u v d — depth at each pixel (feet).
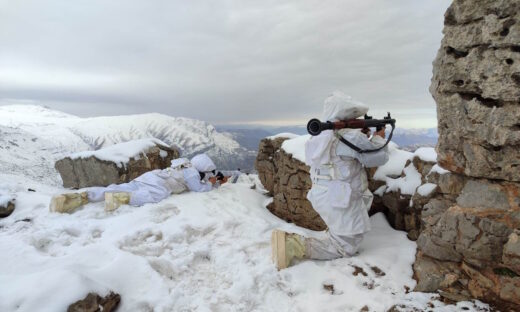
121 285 11.32
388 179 17.47
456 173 12.34
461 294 10.40
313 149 13.83
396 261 13.00
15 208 19.75
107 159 26.05
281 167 19.93
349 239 13.29
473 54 10.39
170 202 19.76
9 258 12.64
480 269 10.27
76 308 9.20
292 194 18.66
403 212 16.07
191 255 13.76
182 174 22.29
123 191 19.92
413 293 10.83
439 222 11.27
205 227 16.53
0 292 9.47
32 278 9.84
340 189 13.09
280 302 11.10
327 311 10.40
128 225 16.67
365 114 13.58
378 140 13.20
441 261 11.32
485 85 10.23
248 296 11.30
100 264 12.62
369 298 10.79
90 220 17.44
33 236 15.16
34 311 8.80
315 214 17.69
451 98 11.14
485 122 10.38
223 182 24.80
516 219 9.87
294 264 13.01
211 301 11.05
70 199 19.31
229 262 13.43
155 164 28.43
